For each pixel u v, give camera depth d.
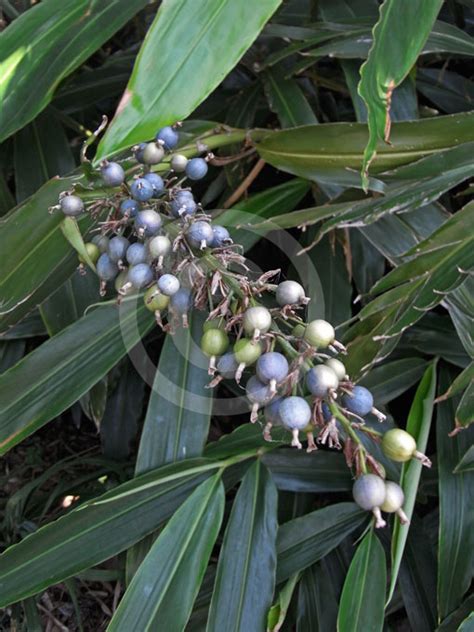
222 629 0.45
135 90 0.28
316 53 0.60
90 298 0.59
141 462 0.49
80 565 0.47
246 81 0.79
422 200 0.49
